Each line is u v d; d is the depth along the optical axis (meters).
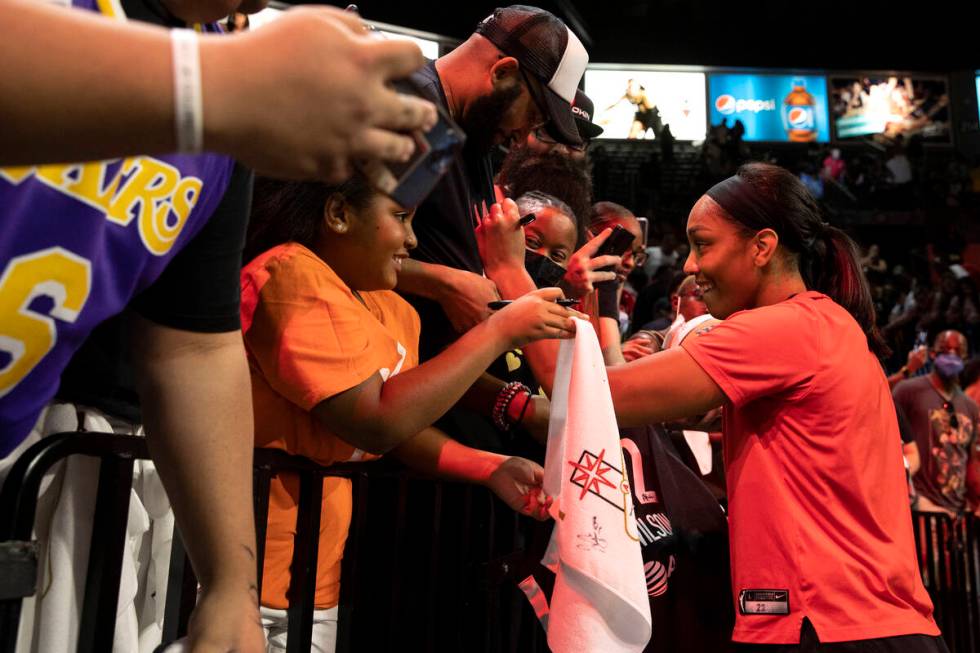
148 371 0.79
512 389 1.55
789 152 16.73
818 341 1.46
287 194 1.31
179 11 0.69
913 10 15.97
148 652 1.11
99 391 0.95
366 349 1.20
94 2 0.59
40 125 0.38
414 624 1.47
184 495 0.78
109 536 0.87
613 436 1.24
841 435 1.42
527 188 2.31
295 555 1.17
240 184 0.80
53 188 0.57
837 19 16.19
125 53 0.39
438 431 1.46
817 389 1.44
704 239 1.62
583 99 2.40
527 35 1.68
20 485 0.75
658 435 1.84
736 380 1.43
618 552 1.19
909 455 4.06
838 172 16.16
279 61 0.41
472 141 1.75
